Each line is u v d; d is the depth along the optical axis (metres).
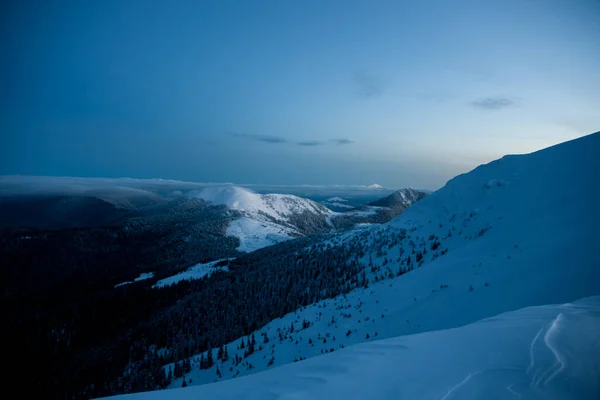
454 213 66.38
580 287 19.44
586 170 46.25
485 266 32.34
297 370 8.66
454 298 27.75
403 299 36.19
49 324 107.56
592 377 6.27
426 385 6.57
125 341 87.88
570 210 37.59
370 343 10.10
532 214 43.53
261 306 73.44
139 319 105.19
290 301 66.56
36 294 151.12
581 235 28.83
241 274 118.25
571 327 9.09
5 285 158.75
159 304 114.81
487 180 67.56
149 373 57.78
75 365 81.12
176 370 54.09
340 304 49.16
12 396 72.00
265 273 96.69
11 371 81.62
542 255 28.08
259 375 9.00
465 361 7.47
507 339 8.52
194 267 176.50
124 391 57.16
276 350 42.12
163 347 79.00
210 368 51.31
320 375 7.83
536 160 61.91
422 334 10.30
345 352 9.53
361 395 6.49
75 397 66.06
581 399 5.60
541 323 9.58
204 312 86.94
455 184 78.38
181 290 125.81
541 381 6.23
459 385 6.41
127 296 127.44
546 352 7.43
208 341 68.50
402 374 7.20
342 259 77.94
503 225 46.03
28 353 90.69
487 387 6.20
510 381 6.34
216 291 99.31
